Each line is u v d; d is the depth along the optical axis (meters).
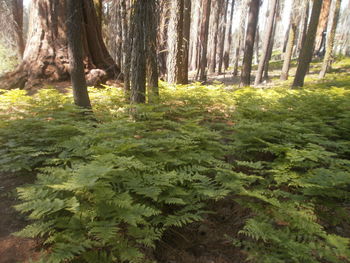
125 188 3.76
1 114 7.44
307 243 3.34
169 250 3.65
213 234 3.94
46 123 6.32
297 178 4.68
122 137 5.19
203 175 4.65
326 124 7.76
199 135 5.52
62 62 11.59
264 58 20.55
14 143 5.46
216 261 3.48
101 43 13.23
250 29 15.47
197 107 9.12
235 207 4.44
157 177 3.96
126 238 3.25
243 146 5.90
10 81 11.03
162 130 6.36
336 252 3.03
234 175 4.45
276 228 3.66
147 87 9.21
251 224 3.39
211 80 24.33
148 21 6.96
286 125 6.31
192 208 3.90
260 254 3.22
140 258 2.94
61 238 2.97
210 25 30.44
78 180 3.12
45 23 11.44
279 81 22.09
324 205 4.12
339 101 8.88
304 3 22.22
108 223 2.98
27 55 11.55
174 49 11.98
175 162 4.65
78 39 6.96
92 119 7.27
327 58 21.34
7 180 4.77
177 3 11.46
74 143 4.90
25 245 3.20
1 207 3.97
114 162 3.92
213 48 29.36
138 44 7.11
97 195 3.26
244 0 27.09
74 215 3.18
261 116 7.86
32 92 10.62
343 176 4.13
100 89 10.67
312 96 9.73
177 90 10.53
